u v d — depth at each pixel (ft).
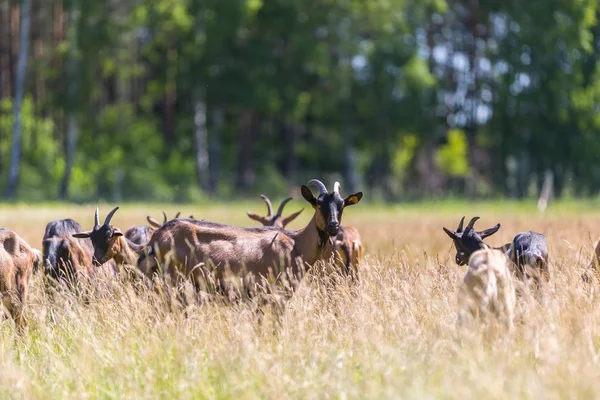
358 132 467.93
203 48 416.05
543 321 70.54
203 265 86.58
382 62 438.81
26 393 64.13
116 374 66.54
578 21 436.76
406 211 316.40
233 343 70.74
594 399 56.03
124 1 414.00
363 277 89.35
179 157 429.79
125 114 435.94
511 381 58.90
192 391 63.05
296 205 344.08
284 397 60.54
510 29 452.76
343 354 65.67
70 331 79.30
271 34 443.73
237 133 493.36
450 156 535.19
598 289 81.66
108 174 407.85
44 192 388.37
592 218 215.31
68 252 94.22
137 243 104.83
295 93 439.63
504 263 74.49
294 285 86.07
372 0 438.81
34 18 437.99
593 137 450.30
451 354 66.54
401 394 58.29
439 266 88.79
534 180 481.46
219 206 341.62
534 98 440.45
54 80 446.60
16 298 85.46
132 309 80.18
